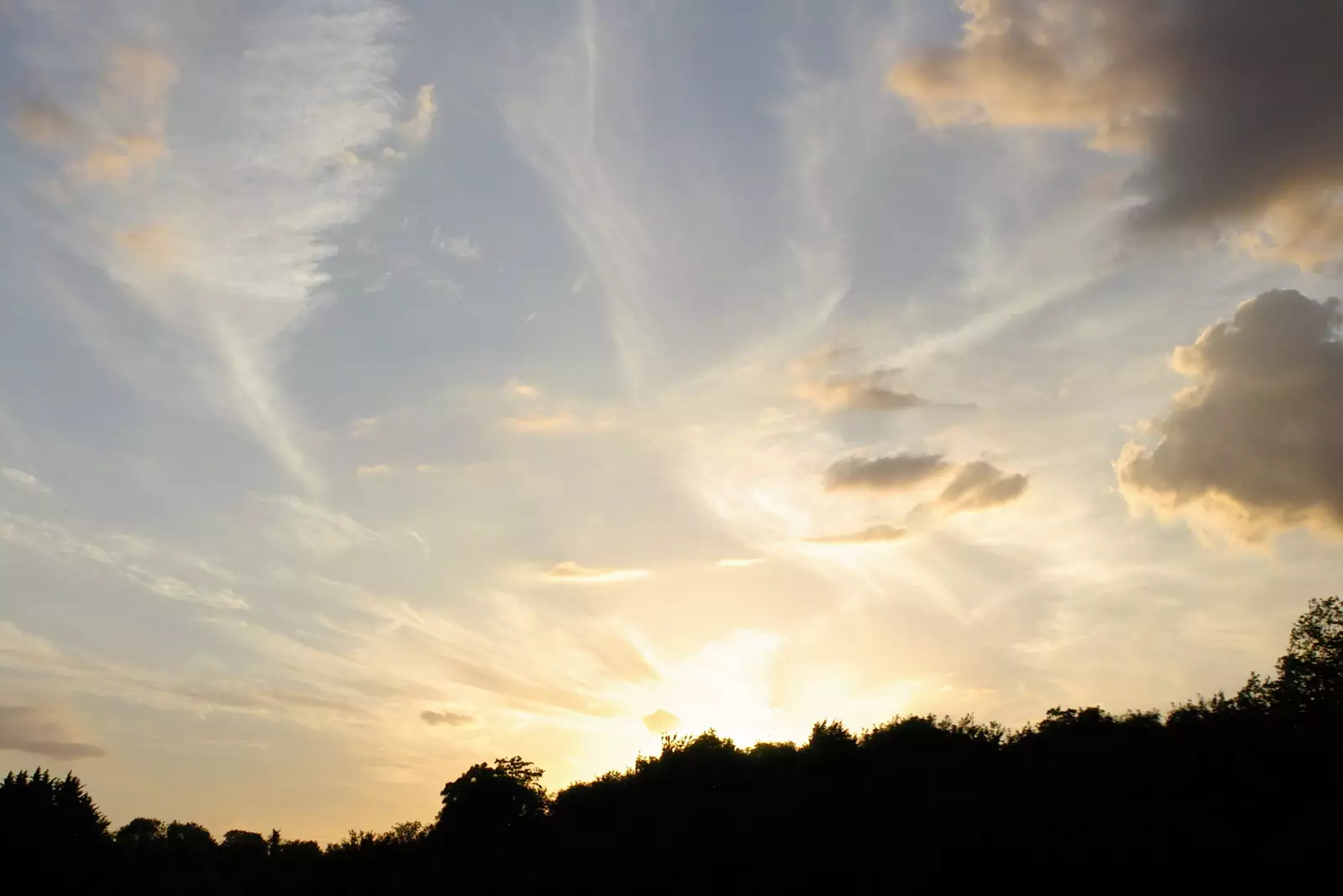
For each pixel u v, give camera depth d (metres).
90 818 96.00
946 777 53.81
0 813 89.50
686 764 75.31
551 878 69.38
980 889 41.69
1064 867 39.91
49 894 87.62
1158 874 36.88
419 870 89.19
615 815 75.19
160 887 108.06
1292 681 47.91
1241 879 34.91
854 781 58.50
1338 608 48.72
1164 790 42.94
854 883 47.72
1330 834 35.19
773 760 70.25
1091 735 50.50
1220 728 46.09
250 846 135.50
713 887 55.91
